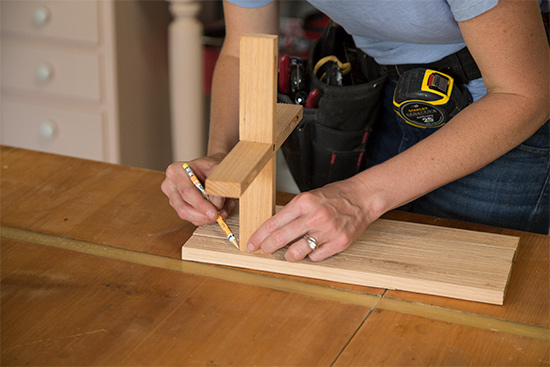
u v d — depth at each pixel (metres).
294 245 0.89
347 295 0.86
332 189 0.89
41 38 2.08
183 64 2.05
